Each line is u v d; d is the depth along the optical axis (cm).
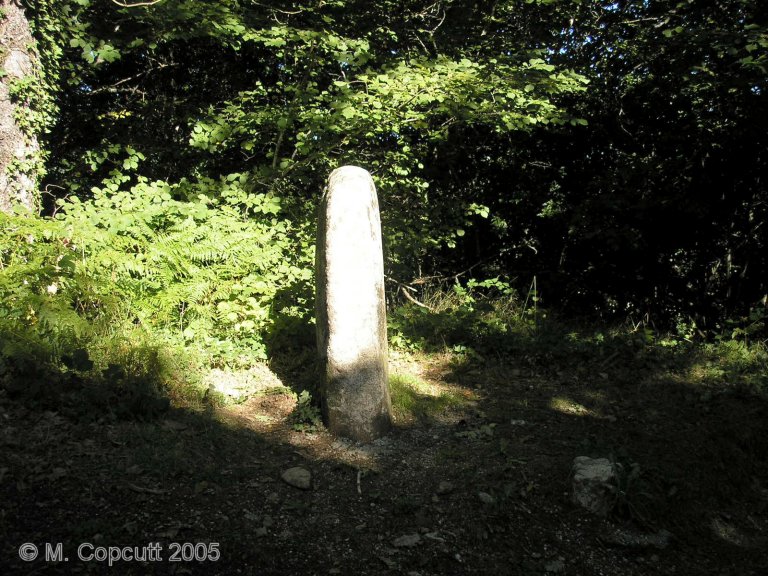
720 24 784
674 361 624
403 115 675
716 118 803
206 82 909
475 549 318
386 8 857
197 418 411
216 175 853
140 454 345
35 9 620
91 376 413
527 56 816
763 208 865
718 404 521
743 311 898
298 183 799
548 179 1030
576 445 429
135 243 533
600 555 329
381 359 421
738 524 388
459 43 874
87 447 345
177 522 299
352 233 405
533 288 1025
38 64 625
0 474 302
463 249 1082
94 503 299
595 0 859
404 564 300
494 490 360
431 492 361
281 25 705
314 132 666
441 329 662
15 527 273
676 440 449
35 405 371
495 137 972
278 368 536
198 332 530
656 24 849
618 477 361
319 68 762
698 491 399
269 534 307
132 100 865
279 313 583
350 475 374
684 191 834
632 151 957
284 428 426
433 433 442
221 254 581
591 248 991
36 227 498
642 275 959
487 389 550
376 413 418
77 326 441
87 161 752
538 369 605
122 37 754
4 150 597
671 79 827
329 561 296
